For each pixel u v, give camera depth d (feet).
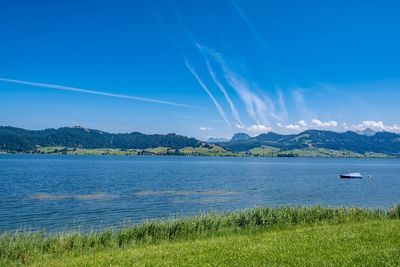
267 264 49.21
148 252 63.31
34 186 280.51
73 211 169.48
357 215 102.78
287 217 98.27
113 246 75.82
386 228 73.67
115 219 150.10
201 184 314.55
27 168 509.76
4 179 336.08
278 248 59.36
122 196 226.79
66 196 224.12
